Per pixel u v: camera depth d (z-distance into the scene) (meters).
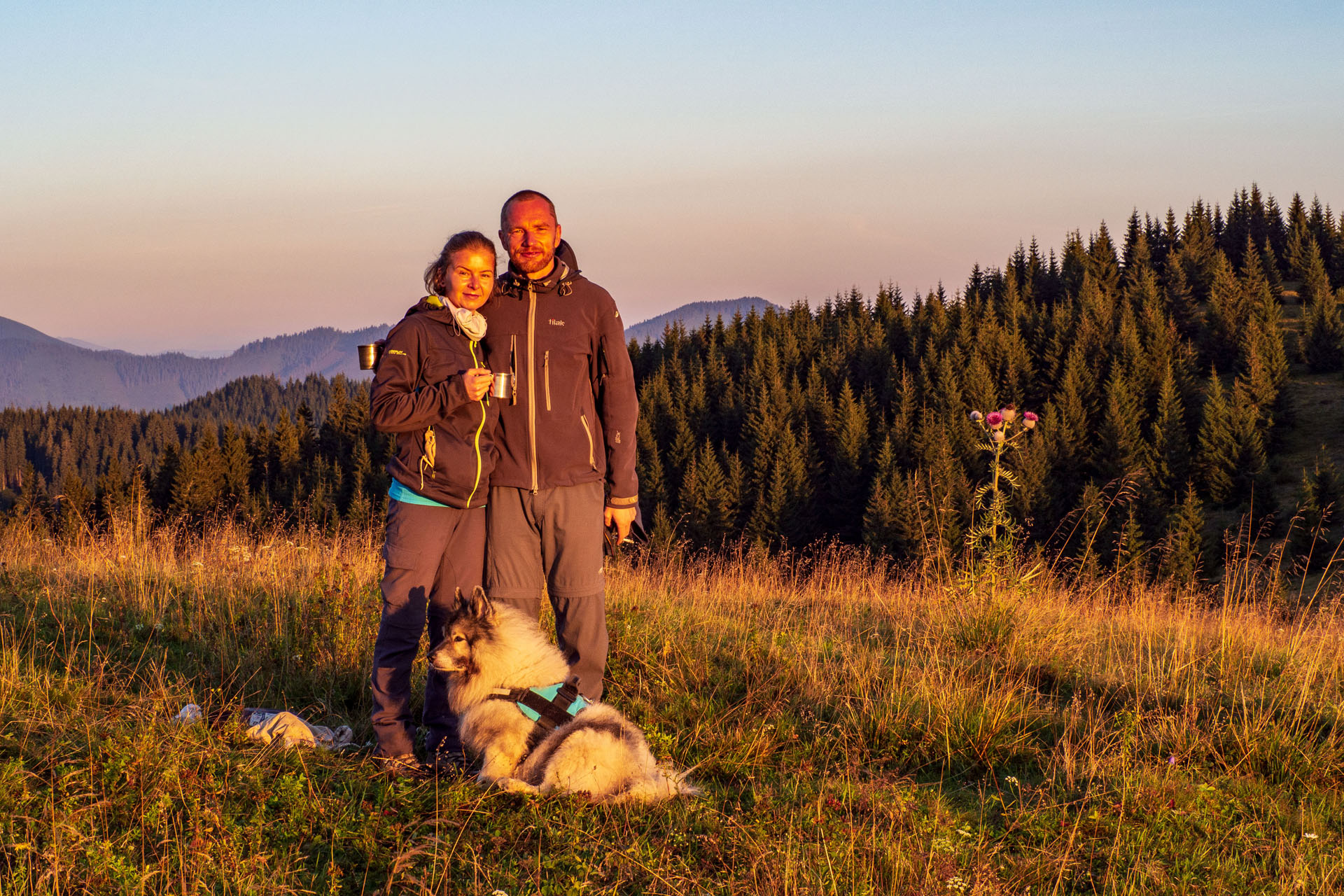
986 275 136.38
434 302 4.26
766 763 4.82
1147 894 3.62
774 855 3.62
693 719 5.38
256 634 6.31
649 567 10.93
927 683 5.75
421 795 4.00
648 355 120.62
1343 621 7.44
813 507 66.50
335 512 11.85
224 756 4.21
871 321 116.88
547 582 4.70
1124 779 4.54
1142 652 7.28
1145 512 44.31
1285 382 67.38
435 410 4.05
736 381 100.88
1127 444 60.22
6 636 5.96
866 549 11.61
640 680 5.88
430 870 3.40
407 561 4.26
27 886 3.06
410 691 4.43
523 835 3.71
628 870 3.47
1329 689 6.20
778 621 8.09
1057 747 4.97
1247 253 103.38
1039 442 56.84
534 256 4.30
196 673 5.64
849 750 5.01
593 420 4.52
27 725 4.38
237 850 3.33
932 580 9.35
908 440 65.44
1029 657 6.71
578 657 4.60
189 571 8.16
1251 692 6.07
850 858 3.59
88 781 3.82
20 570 8.15
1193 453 61.16
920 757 5.08
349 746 4.66
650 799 4.04
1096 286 102.06
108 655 5.64
